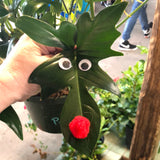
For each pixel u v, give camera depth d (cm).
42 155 41
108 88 17
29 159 43
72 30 16
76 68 17
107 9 14
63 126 17
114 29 15
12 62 17
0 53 28
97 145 36
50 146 45
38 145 45
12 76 17
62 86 17
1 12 26
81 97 17
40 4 25
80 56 17
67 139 17
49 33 16
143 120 24
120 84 42
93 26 15
